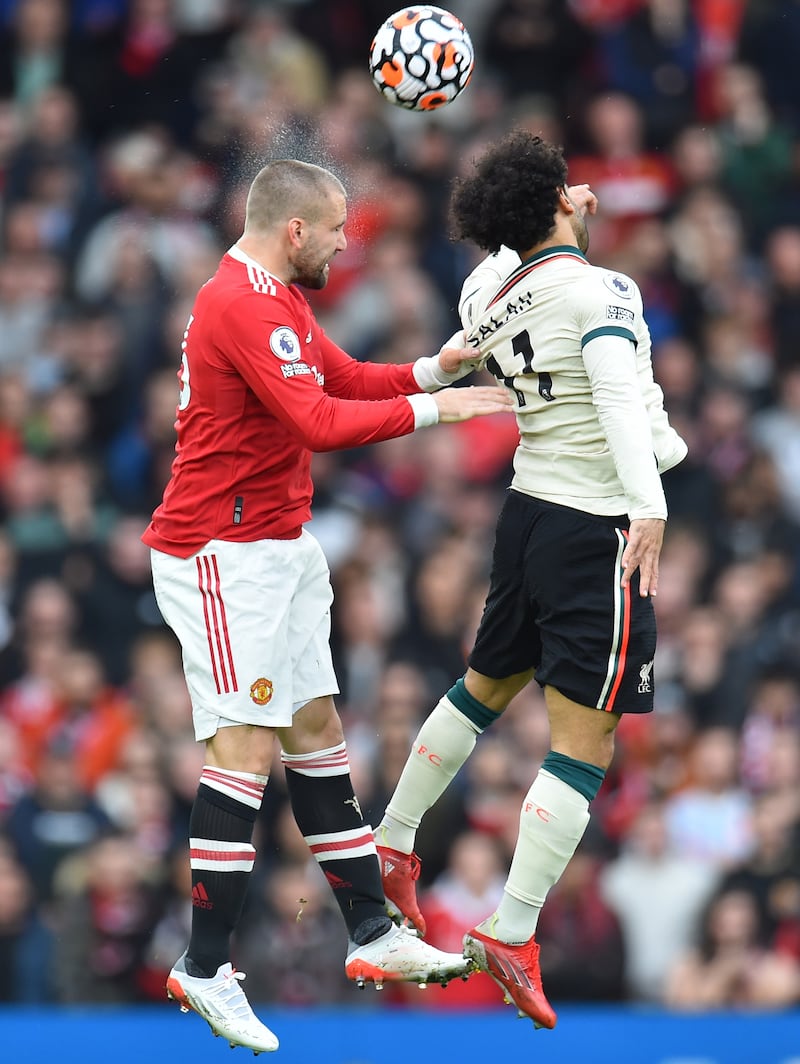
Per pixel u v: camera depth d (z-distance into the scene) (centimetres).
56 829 3316
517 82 4819
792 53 4975
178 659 3653
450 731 1909
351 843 1898
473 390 1784
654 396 1781
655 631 1777
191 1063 2716
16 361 4275
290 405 1758
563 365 1744
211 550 1820
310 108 4588
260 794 1836
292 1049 2728
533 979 1791
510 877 1784
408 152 4534
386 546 3781
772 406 4284
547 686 1789
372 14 4900
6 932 3170
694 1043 2755
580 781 1772
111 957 3153
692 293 4466
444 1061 2736
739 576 3788
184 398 1830
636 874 3238
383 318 4228
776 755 3459
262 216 1811
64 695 3556
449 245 4412
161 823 3309
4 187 4578
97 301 4288
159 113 4725
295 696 1878
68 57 4822
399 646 3591
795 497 4106
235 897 1819
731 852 3294
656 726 3453
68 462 4044
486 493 3956
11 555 3844
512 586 1827
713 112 4788
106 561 3838
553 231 1773
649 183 4612
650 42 4819
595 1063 2748
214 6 4819
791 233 4666
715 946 3181
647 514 1683
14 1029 2725
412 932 1936
